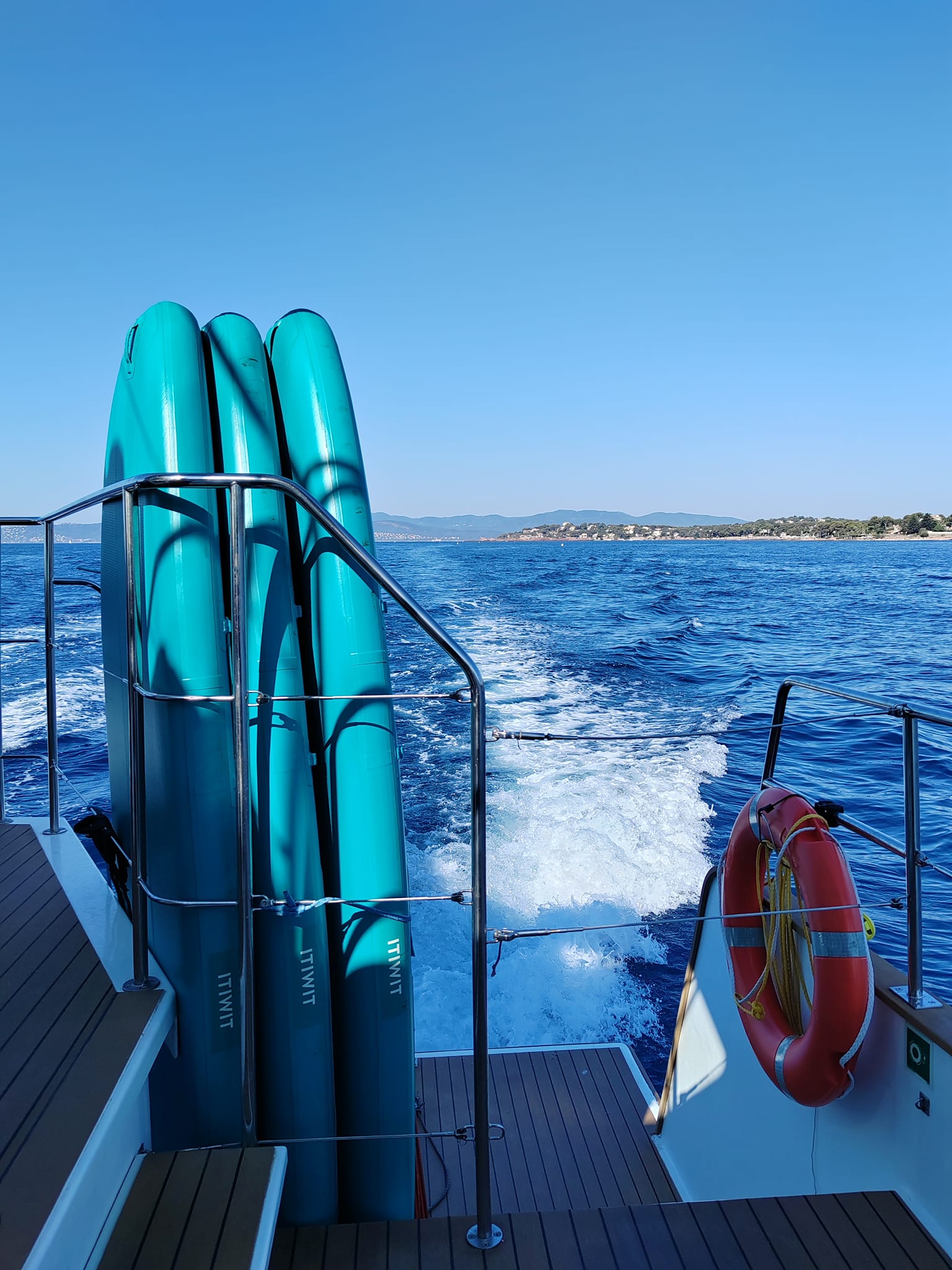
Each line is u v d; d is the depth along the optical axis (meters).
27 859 2.72
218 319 2.28
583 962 6.48
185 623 1.94
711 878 3.13
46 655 2.99
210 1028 1.91
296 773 2.01
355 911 2.08
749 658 20.58
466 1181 3.29
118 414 2.50
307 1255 1.82
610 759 11.09
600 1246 1.85
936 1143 1.91
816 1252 1.85
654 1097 3.78
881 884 7.59
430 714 13.27
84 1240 1.39
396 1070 2.10
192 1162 1.69
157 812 1.96
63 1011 1.81
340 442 2.19
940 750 11.98
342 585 2.12
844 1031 2.08
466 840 8.40
